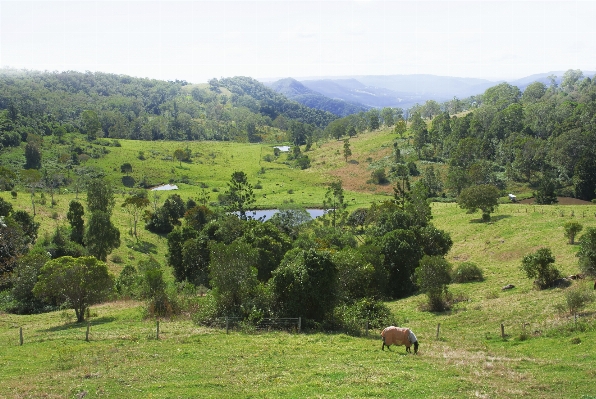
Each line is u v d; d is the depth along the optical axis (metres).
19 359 24.48
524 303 39.12
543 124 173.62
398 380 19.53
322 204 137.50
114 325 35.22
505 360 23.89
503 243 72.75
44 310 48.22
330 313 35.81
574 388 18.30
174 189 155.75
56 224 89.56
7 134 181.50
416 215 84.00
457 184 130.88
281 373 21.11
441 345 29.23
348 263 44.75
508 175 136.38
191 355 24.61
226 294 36.47
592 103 160.75
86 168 165.62
